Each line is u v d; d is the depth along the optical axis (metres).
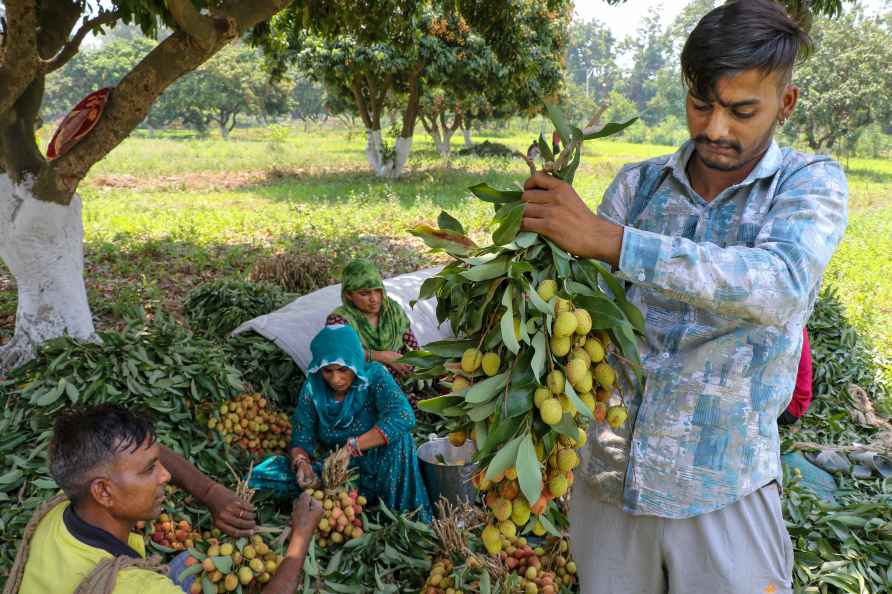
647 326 1.71
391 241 11.72
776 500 1.71
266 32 7.20
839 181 1.49
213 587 2.36
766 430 1.66
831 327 6.36
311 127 83.81
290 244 10.72
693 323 1.64
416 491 3.71
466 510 3.36
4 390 3.82
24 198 4.74
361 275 4.39
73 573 1.68
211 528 3.28
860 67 40.69
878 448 4.50
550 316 1.46
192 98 57.09
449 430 1.71
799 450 4.52
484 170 29.20
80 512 1.77
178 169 26.88
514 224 1.41
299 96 77.31
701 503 1.65
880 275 10.72
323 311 4.94
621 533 1.80
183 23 4.17
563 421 1.50
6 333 6.21
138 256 9.71
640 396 1.71
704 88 1.42
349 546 3.22
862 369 5.95
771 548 1.70
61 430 1.76
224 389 3.93
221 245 10.73
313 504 2.42
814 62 42.44
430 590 2.94
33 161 4.77
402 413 3.64
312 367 3.66
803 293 1.34
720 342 1.62
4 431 3.50
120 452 1.74
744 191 1.62
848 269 10.88
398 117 58.53
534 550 3.17
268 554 2.47
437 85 21.50
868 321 7.88
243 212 14.62
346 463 3.37
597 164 33.91
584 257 1.41
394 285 5.43
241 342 4.80
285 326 4.71
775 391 1.64
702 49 1.40
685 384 1.64
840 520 3.50
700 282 1.32
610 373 1.58
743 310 1.33
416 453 3.81
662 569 1.78
